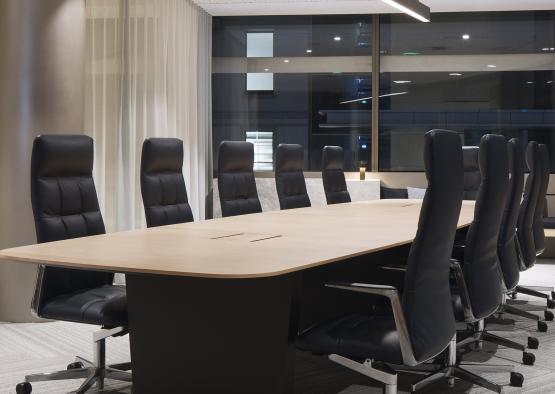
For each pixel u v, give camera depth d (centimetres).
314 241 351
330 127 973
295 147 670
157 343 315
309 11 930
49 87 535
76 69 550
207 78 928
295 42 973
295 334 298
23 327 531
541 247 585
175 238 363
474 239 336
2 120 532
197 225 439
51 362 439
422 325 271
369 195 891
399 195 908
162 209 470
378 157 962
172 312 311
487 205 332
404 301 269
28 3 530
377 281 495
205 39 919
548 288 626
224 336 301
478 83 951
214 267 265
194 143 866
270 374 294
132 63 705
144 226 715
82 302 347
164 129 765
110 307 339
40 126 532
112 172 679
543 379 405
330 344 285
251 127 985
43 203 363
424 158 267
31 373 416
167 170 486
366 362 290
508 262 424
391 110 961
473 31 948
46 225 363
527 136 947
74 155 385
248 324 297
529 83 944
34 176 362
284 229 413
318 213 545
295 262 277
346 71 967
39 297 345
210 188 937
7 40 530
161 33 759
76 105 550
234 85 983
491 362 441
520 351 469
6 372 418
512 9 916
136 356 320
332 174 729
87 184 398
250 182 602
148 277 315
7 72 530
